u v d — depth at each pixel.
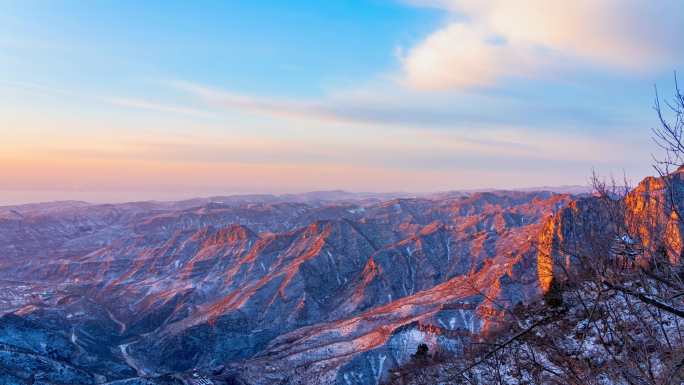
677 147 7.95
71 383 156.00
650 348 8.72
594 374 8.84
